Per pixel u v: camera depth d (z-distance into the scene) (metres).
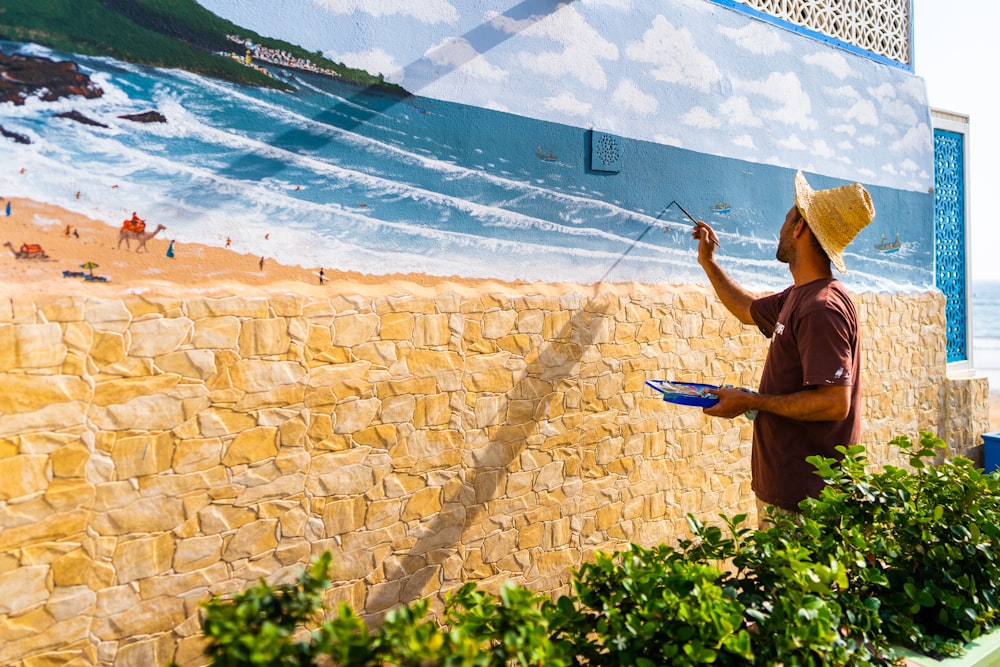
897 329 6.36
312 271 3.18
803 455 2.99
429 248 3.55
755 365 5.21
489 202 3.77
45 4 2.54
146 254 2.75
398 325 3.42
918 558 2.55
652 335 4.54
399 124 3.44
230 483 2.94
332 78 3.22
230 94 2.95
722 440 4.98
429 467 3.55
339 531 3.26
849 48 5.99
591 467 4.23
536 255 3.98
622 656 1.84
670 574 2.03
